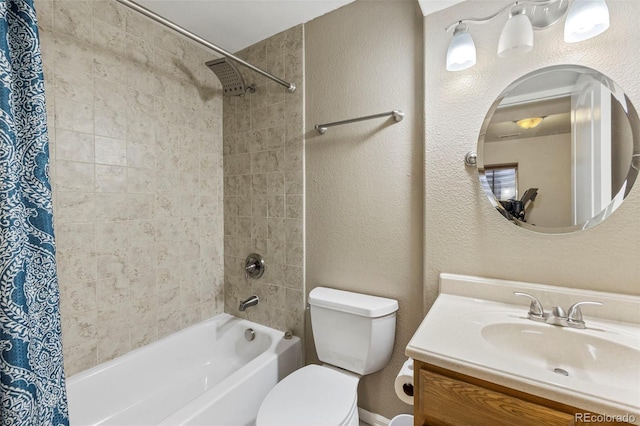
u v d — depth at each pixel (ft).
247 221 6.11
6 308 1.74
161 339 5.37
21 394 1.76
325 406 3.54
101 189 4.50
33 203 2.04
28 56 2.06
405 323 4.41
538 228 3.37
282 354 4.95
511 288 3.39
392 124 4.44
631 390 1.84
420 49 4.19
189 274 5.87
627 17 2.91
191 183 5.86
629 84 2.93
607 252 3.06
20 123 2.03
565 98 3.22
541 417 1.94
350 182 4.83
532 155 3.39
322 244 5.15
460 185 3.78
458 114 3.77
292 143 5.41
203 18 5.06
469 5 3.68
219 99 6.40
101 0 4.45
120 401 4.61
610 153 3.03
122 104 4.74
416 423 2.44
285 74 5.45
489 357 2.23
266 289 5.86
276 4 4.75
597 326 2.78
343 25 4.83
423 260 4.19
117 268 4.73
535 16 3.30
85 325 4.35
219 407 3.76
